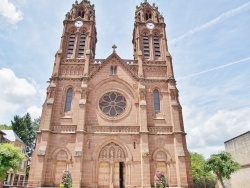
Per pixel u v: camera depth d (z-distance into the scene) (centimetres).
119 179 3612
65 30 4850
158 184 2973
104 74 4300
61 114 3934
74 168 3403
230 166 3906
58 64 4328
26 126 8006
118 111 4066
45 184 3397
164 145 3750
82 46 4753
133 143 3731
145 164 3481
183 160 3544
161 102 4138
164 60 4566
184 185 3400
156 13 5297
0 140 5266
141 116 3850
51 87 4050
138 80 4238
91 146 3688
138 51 4569
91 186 3441
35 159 3547
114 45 4556
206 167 4172
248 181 4553
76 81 4228
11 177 6097
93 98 4103
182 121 4025
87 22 4991
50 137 3706
